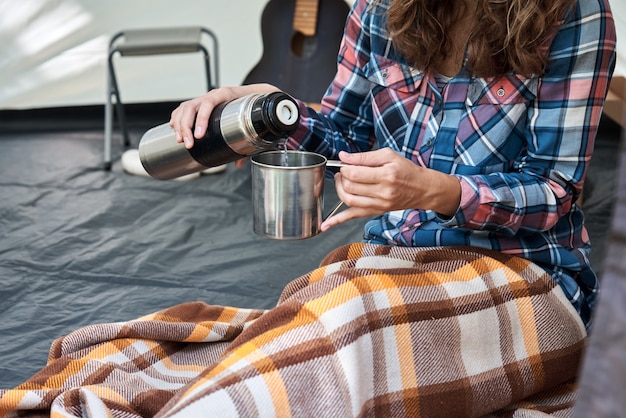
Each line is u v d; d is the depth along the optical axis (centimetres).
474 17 110
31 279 215
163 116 380
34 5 354
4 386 164
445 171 118
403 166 100
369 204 102
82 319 194
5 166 307
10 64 360
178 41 320
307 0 334
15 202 271
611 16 110
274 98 107
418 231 119
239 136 110
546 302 110
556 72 110
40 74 364
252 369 91
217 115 114
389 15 115
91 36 363
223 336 126
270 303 203
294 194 104
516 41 105
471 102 115
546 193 110
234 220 259
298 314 97
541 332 109
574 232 120
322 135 128
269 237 107
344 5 334
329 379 92
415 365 101
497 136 114
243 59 379
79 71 367
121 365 118
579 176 112
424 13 113
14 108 367
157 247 237
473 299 106
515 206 108
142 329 122
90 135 353
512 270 110
